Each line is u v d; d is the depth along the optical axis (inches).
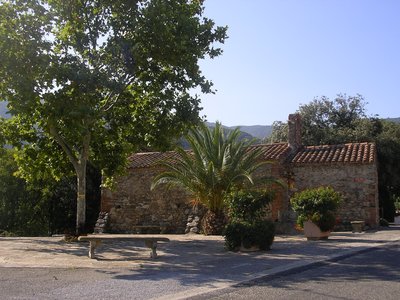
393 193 1499.8
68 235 684.1
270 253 499.8
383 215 1317.7
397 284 315.3
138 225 996.6
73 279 353.7
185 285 323.6
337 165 873.5
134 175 1017.5
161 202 983.6
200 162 794.8
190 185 805.2
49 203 1307.8
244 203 556.4
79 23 628.7
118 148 763.4
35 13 596.4
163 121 666.8
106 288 315.6
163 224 972.6
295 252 502.6
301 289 303.4
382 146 1321.4
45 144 729.0
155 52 614.5
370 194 847.7
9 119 703.7
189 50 613.6
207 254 510.0
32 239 743.7
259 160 885.8
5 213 1343.5
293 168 908.0
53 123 610.5
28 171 748.6
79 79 567.8
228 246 531.5
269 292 295.3
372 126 1408.7
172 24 603.5
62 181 1284.4
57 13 609.9
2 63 564.4
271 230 529.7
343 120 1534.2
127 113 717.9
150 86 649.6
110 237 483.8
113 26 617.9
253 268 395.9
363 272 366.3
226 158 786.8
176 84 649.0
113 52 588.4
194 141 807.7
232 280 339.9
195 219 927.7
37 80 587.8
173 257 487.2
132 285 325.7
